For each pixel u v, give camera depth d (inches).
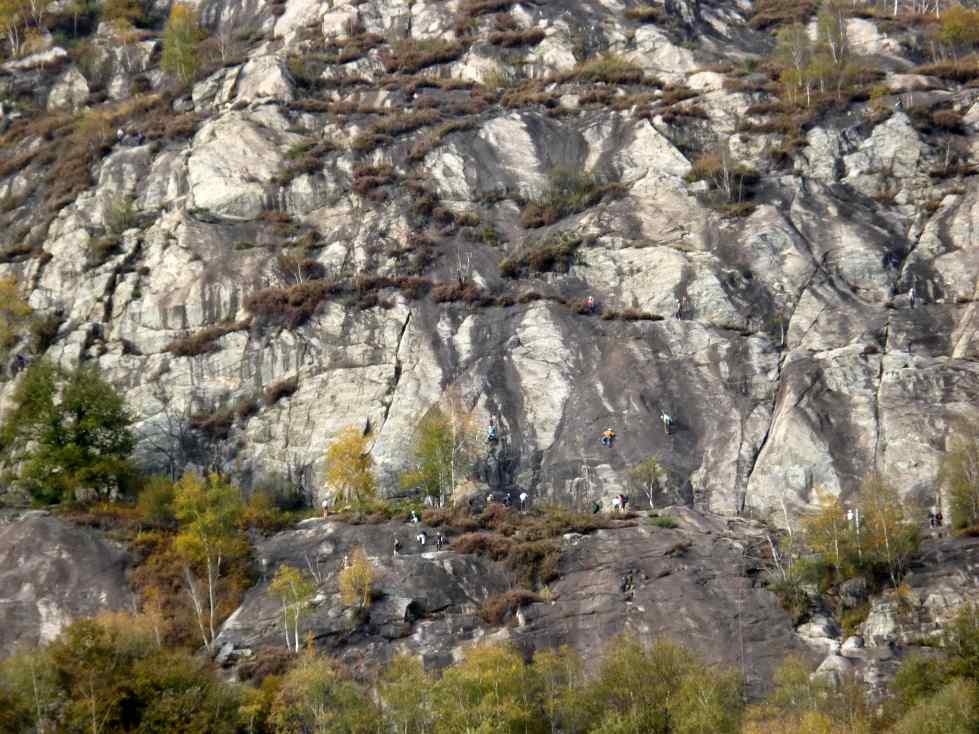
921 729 7313.0
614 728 7598.4
